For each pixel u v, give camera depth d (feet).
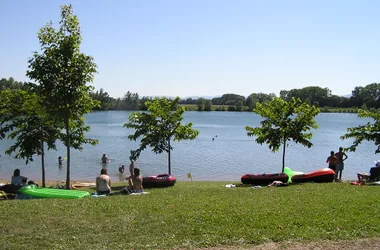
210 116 536.83
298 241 26.99
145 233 28.71
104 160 124.57
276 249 25.62
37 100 60.39
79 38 57.26
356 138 75.77
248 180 68.23
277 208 35.47
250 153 154.51
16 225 30.30
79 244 26.48
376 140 72.84
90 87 58.54
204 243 26.71
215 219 31.76
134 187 53.16
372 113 72.74
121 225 30.45
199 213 33.58
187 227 29.94
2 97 66.90
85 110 59.26
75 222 31.17
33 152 67.62
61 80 56.24
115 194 51.75
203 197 43.14
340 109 627.87
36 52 55.72
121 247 25.96
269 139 75.77
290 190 50.44
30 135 66.28
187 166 121.80
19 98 66.69
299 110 75.51
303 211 34.22
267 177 67.41
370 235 27.99
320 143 197.26
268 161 133.59
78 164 125.80
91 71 57.72
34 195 48.57
